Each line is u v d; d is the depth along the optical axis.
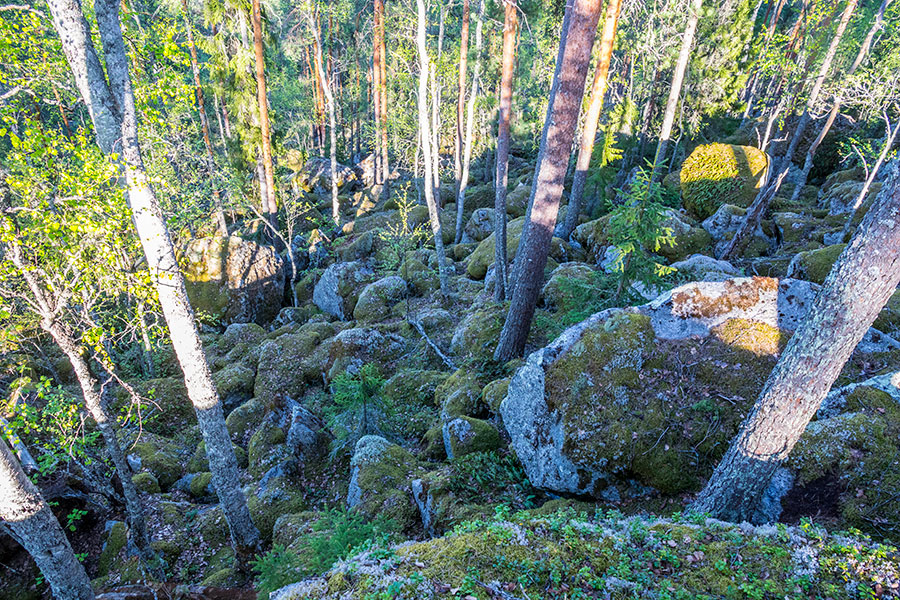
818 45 20.42
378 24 29.09
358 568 4.30
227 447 8.63
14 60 7.77
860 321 4.46
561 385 7.60
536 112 34.78
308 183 37.50
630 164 27.08
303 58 41.62
